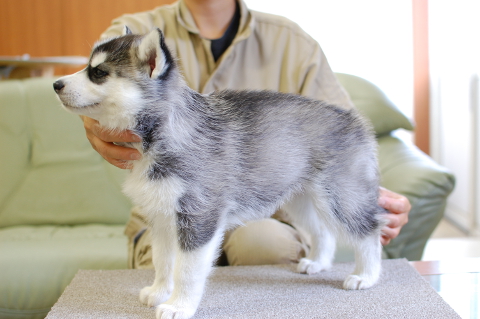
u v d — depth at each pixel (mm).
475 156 3797
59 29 4574
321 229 1717
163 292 1415
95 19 4555
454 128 4172
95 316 1337
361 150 1578
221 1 2061
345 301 1415
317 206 1561
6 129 2787
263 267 1747
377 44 4398
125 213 2773
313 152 1519
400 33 4375
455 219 4270
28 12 4551
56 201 2729
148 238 1914
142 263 1860
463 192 4070
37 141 2797
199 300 1338
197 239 1300
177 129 1315
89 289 1539
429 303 1388
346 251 2174
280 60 2115
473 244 3689
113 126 1326
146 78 1311
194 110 1385
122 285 1578
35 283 2064
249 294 1480
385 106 2947
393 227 1781
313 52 2127
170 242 1421
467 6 3852
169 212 1316
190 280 1299
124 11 4531
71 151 2797
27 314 2053
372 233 1557
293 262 1836
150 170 1300
